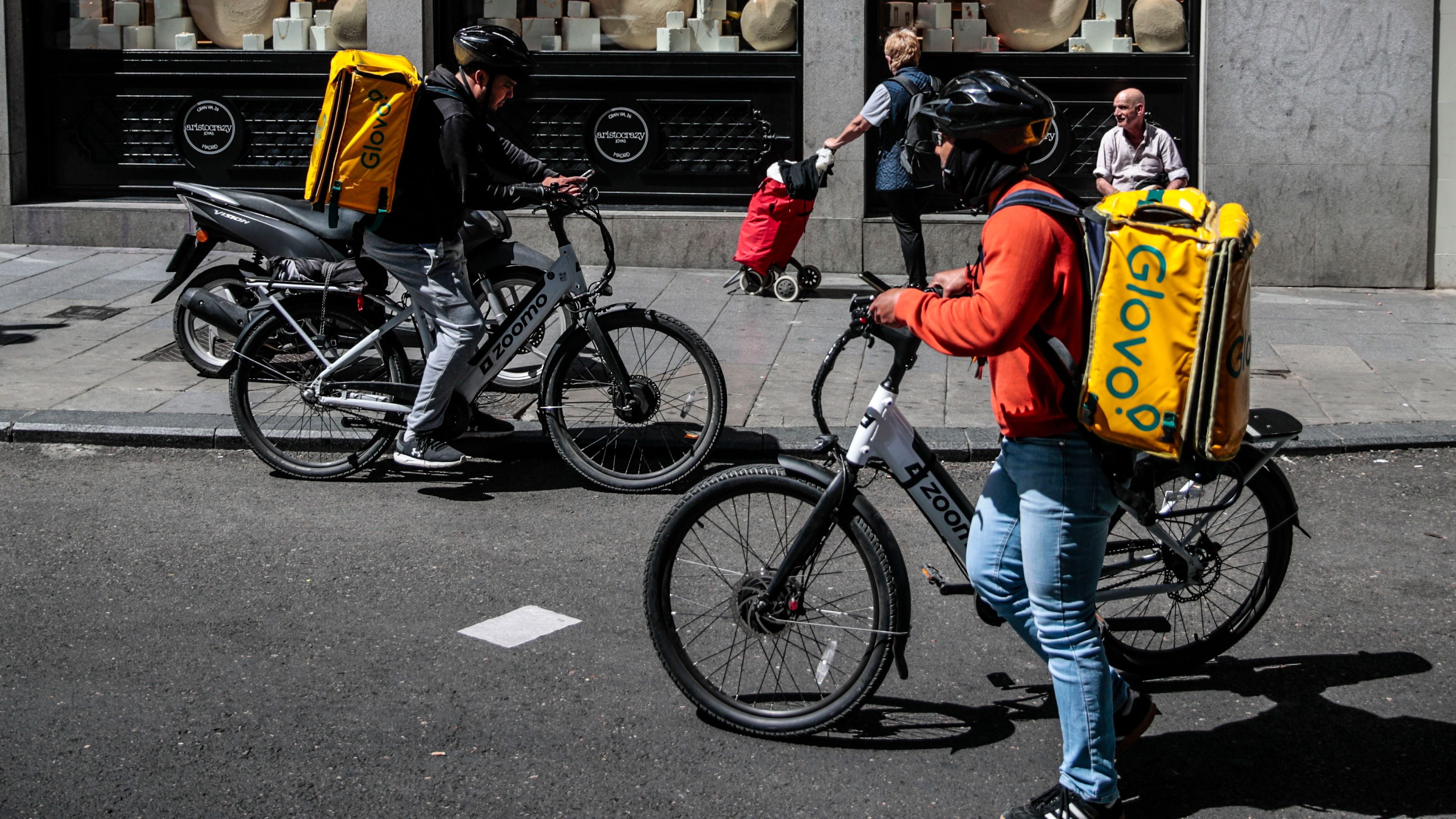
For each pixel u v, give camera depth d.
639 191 11.09
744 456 6.57
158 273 10.27
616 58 10.95
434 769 3.67
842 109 10.61
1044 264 3.03
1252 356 8.33
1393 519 5.76
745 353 8.29
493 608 4.77
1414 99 10.12
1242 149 10.34
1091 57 10.72
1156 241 2.97
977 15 10.79
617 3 10.95
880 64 10.86
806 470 3.76
